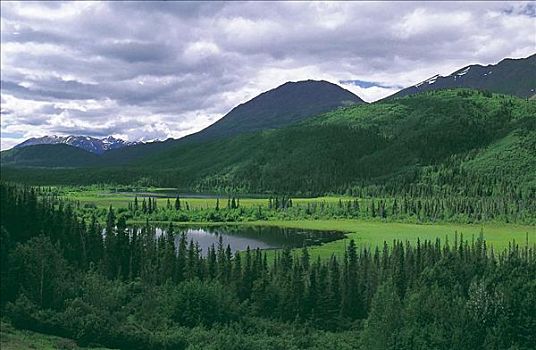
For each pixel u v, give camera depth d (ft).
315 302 448.24
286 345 348.59
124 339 312.29
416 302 372.38
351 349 362.12
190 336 338.75
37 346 272.72
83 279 399.44
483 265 471.21
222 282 482.28
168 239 591.78
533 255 558.56
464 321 357.41
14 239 431.43
